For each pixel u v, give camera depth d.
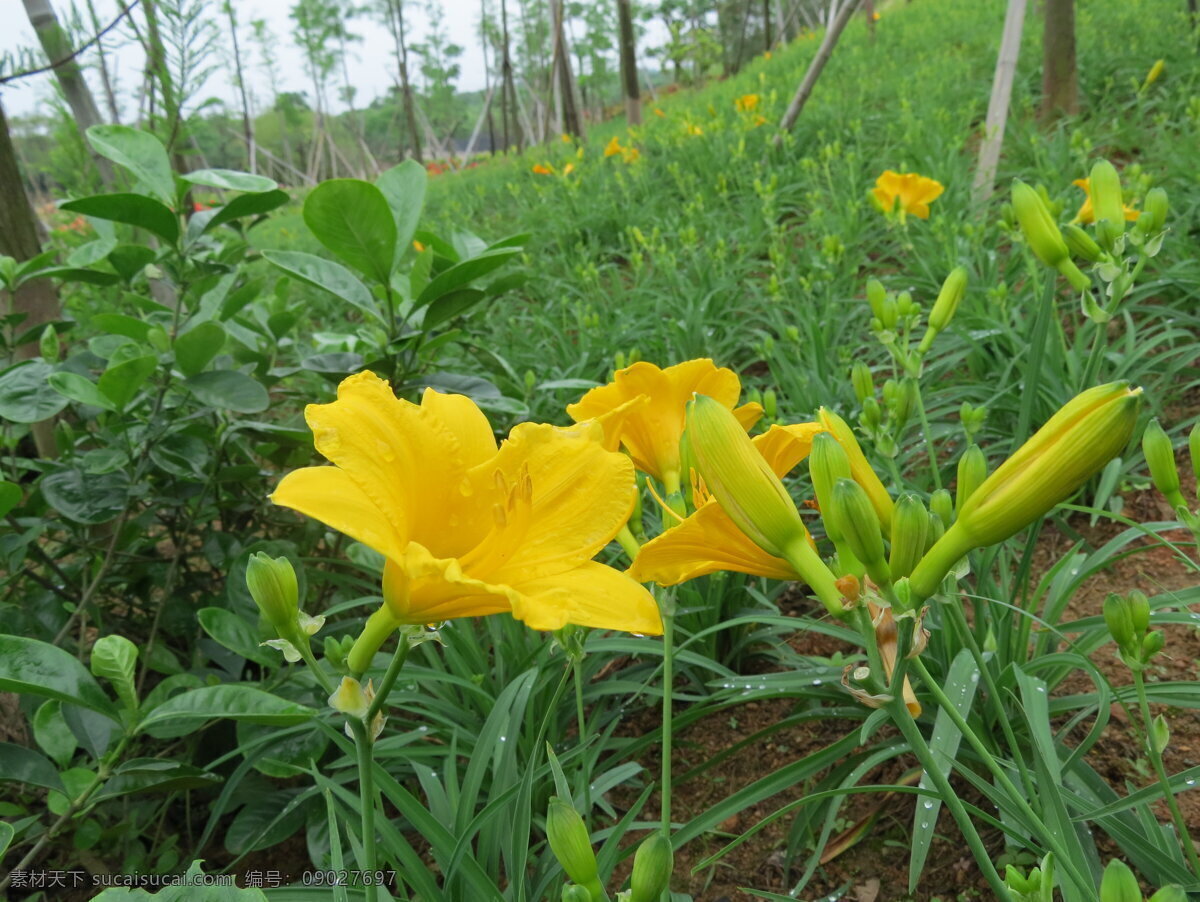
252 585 0.25
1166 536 0.64
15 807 0.46
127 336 0.55
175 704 0.40
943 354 0.94
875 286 0.45
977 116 1.86
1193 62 1.73
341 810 0.46
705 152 1.90
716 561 0.28
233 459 0.67
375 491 0.24
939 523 0.26
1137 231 0.44
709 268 1.14
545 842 0.47
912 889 0.39
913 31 3.16
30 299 0.68
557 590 0.25
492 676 0.59
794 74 2.88
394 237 0.54
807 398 0.80
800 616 0.64
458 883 0.39
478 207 2.34
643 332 1.07
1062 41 1.65
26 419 0.50
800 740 0.55
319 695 0.52
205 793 0.58
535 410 0.83
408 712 0.59
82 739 0.43
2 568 0.57
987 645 0.47
